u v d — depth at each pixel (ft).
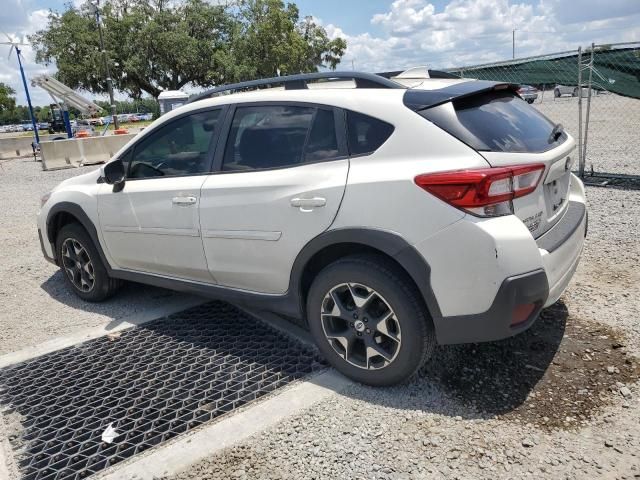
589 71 26.71
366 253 9.74
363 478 7.86
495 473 7.79
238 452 8.57
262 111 11.32
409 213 8.88
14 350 12.94
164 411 9.86
